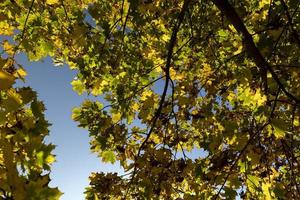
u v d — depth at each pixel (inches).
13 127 70.5
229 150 162.4
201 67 253.4
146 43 241.6
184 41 254.5
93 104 194.5
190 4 238.5
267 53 176.4
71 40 234.1
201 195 171.5
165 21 241.1
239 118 205.8
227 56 235.3
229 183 163.2
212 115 198.1
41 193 61.1
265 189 161.5
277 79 160.1
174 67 252.2
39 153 69.3
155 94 219.3
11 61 83.4
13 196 60.1
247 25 230.4
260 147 158.9
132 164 171.5
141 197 168.1
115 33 211.8
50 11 235.1
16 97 68.3
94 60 223.1
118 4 232.5
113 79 231.6
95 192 166.9
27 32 228.4
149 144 185.6
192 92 203.5
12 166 61.4
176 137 198.8
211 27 248.7
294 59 184.5
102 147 187.9
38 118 74.3
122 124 193.6
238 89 197.0
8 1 215.3
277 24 173.6
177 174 171.6
